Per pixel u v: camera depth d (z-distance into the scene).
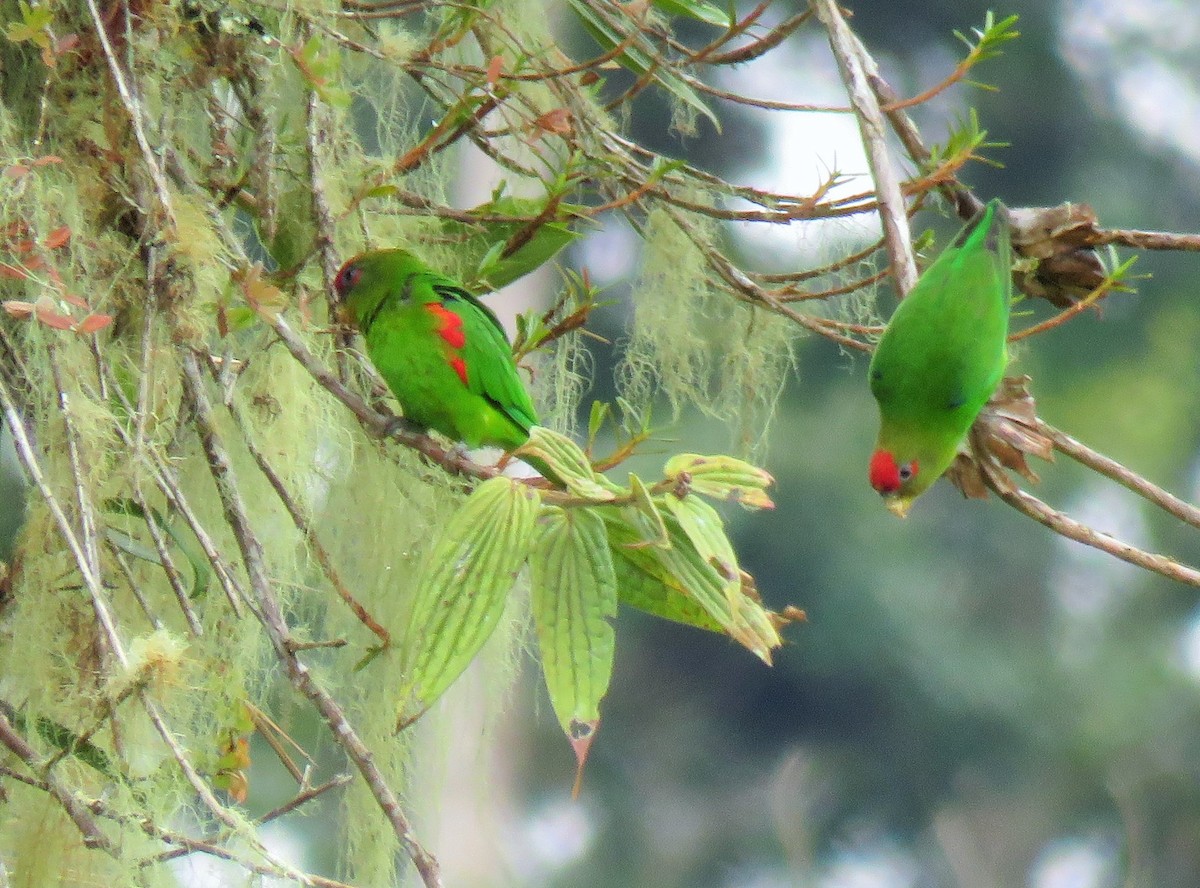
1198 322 30.89
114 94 6.22
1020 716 29.12
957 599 29.86
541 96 7.86
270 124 6.69
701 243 7.56
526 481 5.90
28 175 5.85
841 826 29.23
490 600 4.89
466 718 6.95
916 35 30.59
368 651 6.55
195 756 5.82
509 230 7.49
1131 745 28.38
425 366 6.90
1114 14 32.41
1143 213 31.34
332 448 6.96
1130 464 29.47
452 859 20.23
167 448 6.55
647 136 25.94
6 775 5.27
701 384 7.80
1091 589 30.53
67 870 5.74
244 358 6.82
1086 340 30.27
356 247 7.34
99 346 5.89
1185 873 26.61
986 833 26.66
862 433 28.34
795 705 29.75
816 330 7.48
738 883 29.05
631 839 28.95
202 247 6.01
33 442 5.91
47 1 5.84
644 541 5.08
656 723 30.42
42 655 5.87
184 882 5.84
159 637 5.07
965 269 6.63
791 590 28.75
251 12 6.86
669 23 8.34
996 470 6.11
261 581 5.37
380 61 7.55
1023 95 30.95
